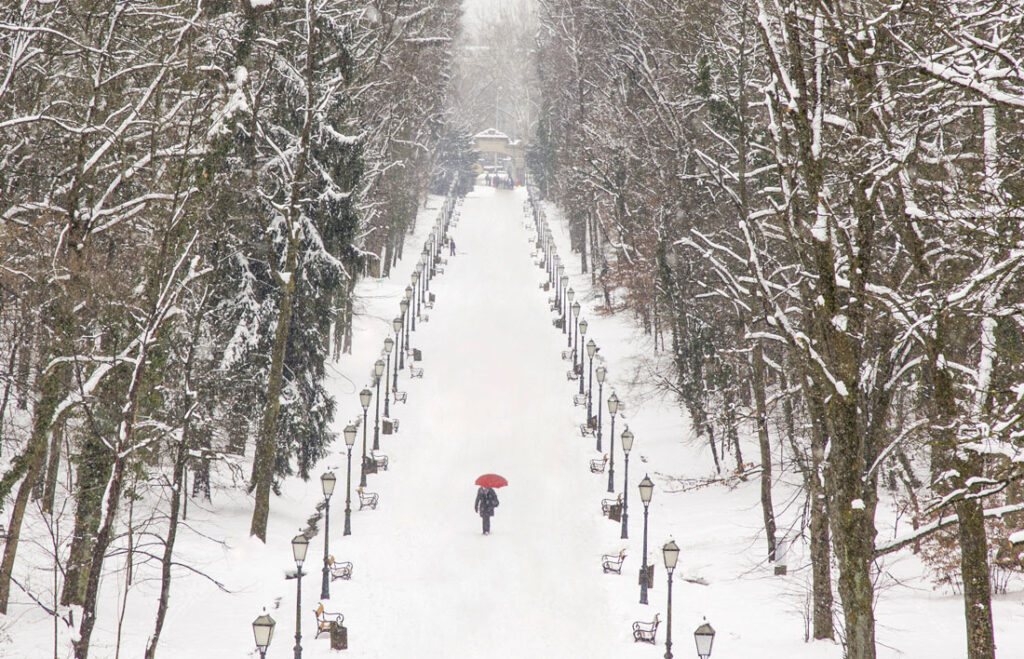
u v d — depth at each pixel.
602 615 81.25
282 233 112.44
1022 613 72.62
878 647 66.12
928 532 48.44
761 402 89.62
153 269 68.69
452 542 102.31
